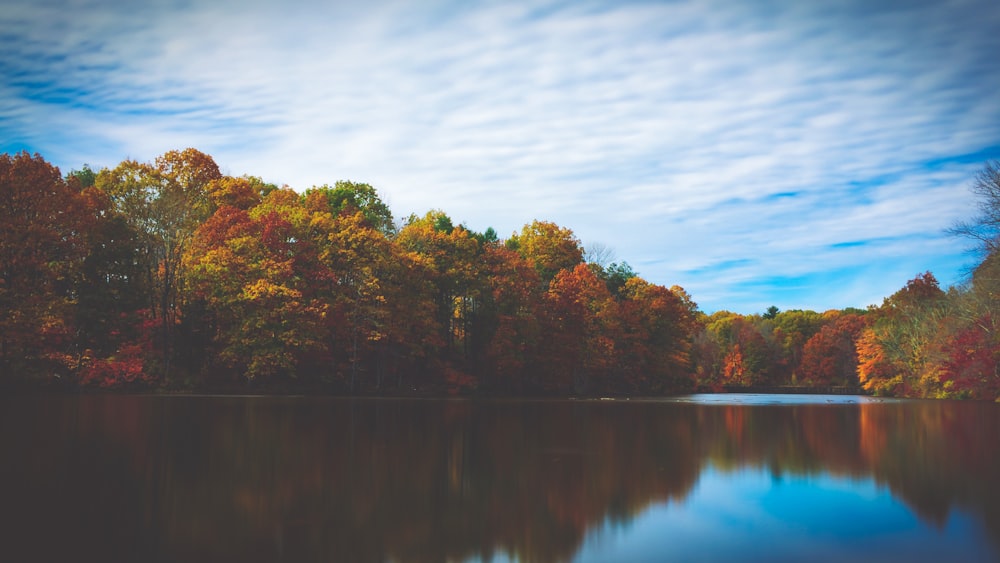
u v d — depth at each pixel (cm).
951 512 1396
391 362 6419
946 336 7462
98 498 1409
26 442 2119
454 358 7219
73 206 4784
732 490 1627
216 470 1739
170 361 5341
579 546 1155
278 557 1073
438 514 1364
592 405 5175
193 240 5619
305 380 5828
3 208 4469
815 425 3425
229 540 1153
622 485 1678
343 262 5884
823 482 1734
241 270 5269
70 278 5012
